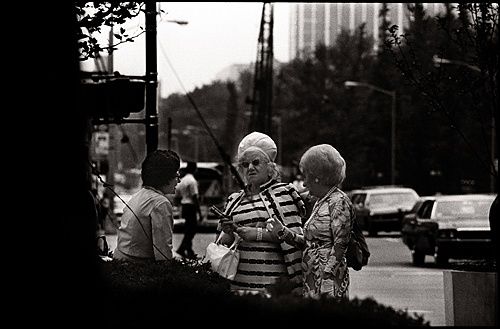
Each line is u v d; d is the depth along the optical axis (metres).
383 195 86.75
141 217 17.72
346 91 194.62
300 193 18.47
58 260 10.74
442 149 146.00
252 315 10.95
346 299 12.26
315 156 17.27
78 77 11.34
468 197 52.16
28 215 10.84
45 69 11.16
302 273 17.11
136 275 16.25
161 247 17.61
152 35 23.89
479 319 15.98
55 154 11.05
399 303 31.47
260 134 17.44
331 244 17.09
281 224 16.70
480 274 16.02
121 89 24.11
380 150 167.25
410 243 54.66
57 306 10.62
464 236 48.75
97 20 18.47
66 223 10.91
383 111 166.50
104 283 11.12
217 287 14.82
